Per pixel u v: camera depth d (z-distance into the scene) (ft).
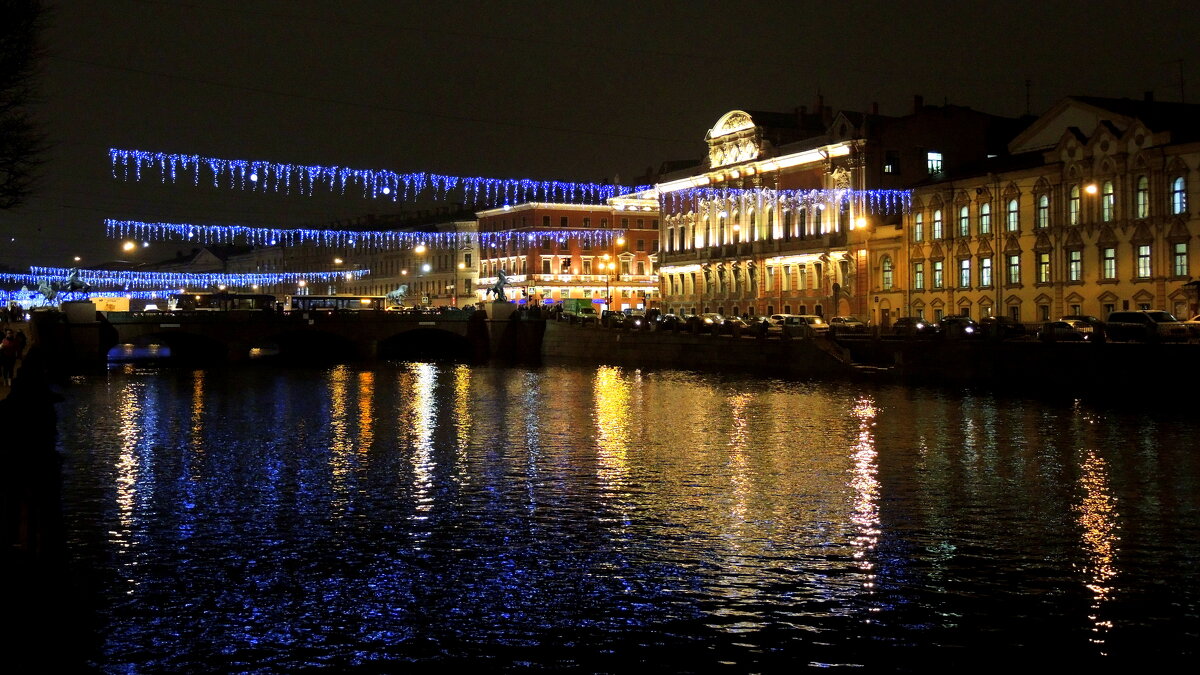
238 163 199.11
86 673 55.67
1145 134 224.53
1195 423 135.85
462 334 339.36
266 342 370.73
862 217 306.96
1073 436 127.75
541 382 231.50
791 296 343.87
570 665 57.11
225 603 66.64
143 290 606.55
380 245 553.64
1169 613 64.18
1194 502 92.17
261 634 61.46
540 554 77.30
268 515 89.86
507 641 60.44
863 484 101.65
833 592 68.39
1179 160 218.38
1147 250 225.76
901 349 210.59
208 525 86.38
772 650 59.00
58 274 452.35
